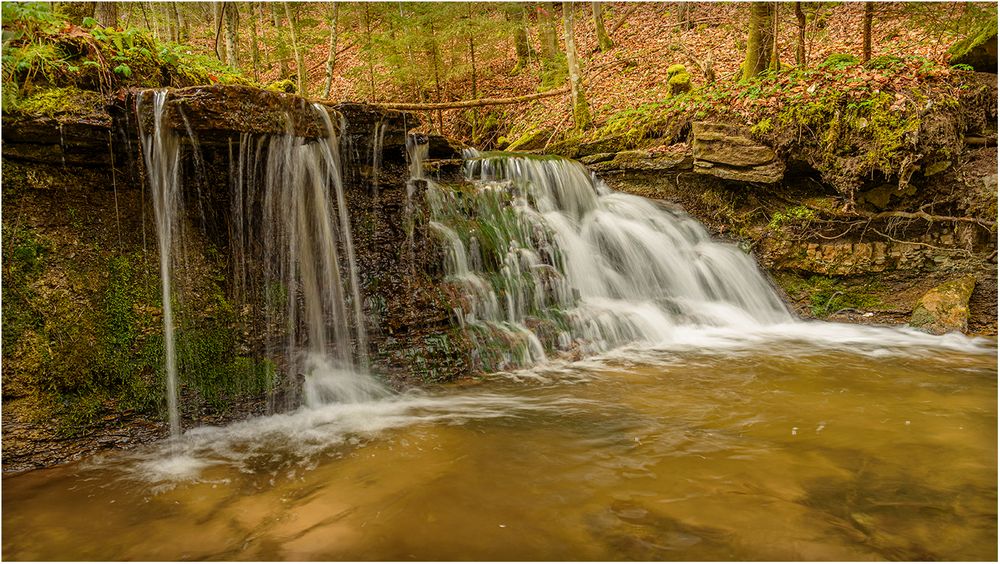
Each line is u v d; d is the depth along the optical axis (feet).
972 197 24.32
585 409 14.89
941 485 10.23
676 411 14.64
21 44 12.30
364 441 13.01
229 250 14.23
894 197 25.40
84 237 12.45
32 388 11.64
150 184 12.80
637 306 24.67
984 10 28.02
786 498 9.86
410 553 8.43
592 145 34.40
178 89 12.35
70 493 10.64
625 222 28.48
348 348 16.46
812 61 36.42
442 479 10.93
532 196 26.84
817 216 26.63
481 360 18.26
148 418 13.00
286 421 14.40
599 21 54.65
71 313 12.16
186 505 10.19
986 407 14.56
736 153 27.40
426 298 18.22
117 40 13.84
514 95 52.24
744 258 28.17
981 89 24.90
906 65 25.77
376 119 16.80
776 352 20.80
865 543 8.40
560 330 20.77
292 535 9.07
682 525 9.02
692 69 42.50
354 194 16.85
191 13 58.23
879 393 15.85
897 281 25.75
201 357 13.75
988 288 24.03
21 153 11.62
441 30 46.55
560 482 10.68
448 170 27.12
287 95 13.98
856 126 24.22
